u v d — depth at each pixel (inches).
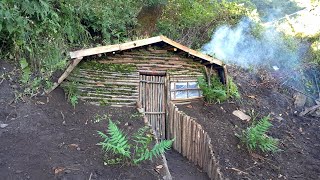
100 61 254.4
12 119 213.9
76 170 186.4
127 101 255.9
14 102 225.5
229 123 284.5
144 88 265.6
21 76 244.5
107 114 241.6
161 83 271.7
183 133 250.5
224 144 260.1
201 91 291.1
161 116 268.7
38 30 266.7
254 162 256.1
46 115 224.4
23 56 258.7
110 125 204.5
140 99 262.7
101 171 190.2
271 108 338.6
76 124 225.6
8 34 253.4
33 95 234.4
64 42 292.2
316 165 271.3
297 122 332.2
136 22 355.6
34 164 185.0
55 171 182.5
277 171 253.9
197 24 388.5
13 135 202.4
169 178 200.2
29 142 200.1
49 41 271.4
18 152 191.0
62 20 294.7
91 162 195.3
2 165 180.5
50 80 250.2
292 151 284.2
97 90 251.0
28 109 223.5
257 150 268.2
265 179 242.5
